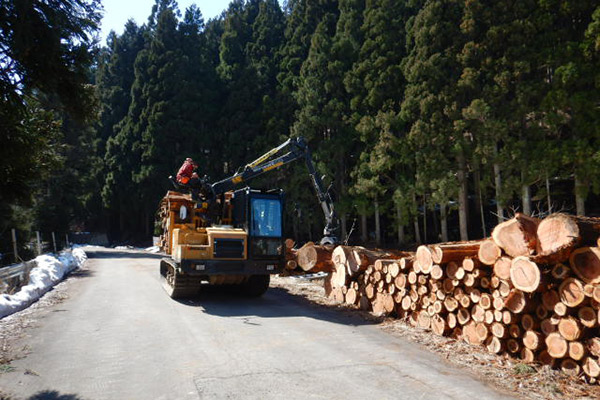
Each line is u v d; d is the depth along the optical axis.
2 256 16.72
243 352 5.73
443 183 20.58
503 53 21.09
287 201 30.48
